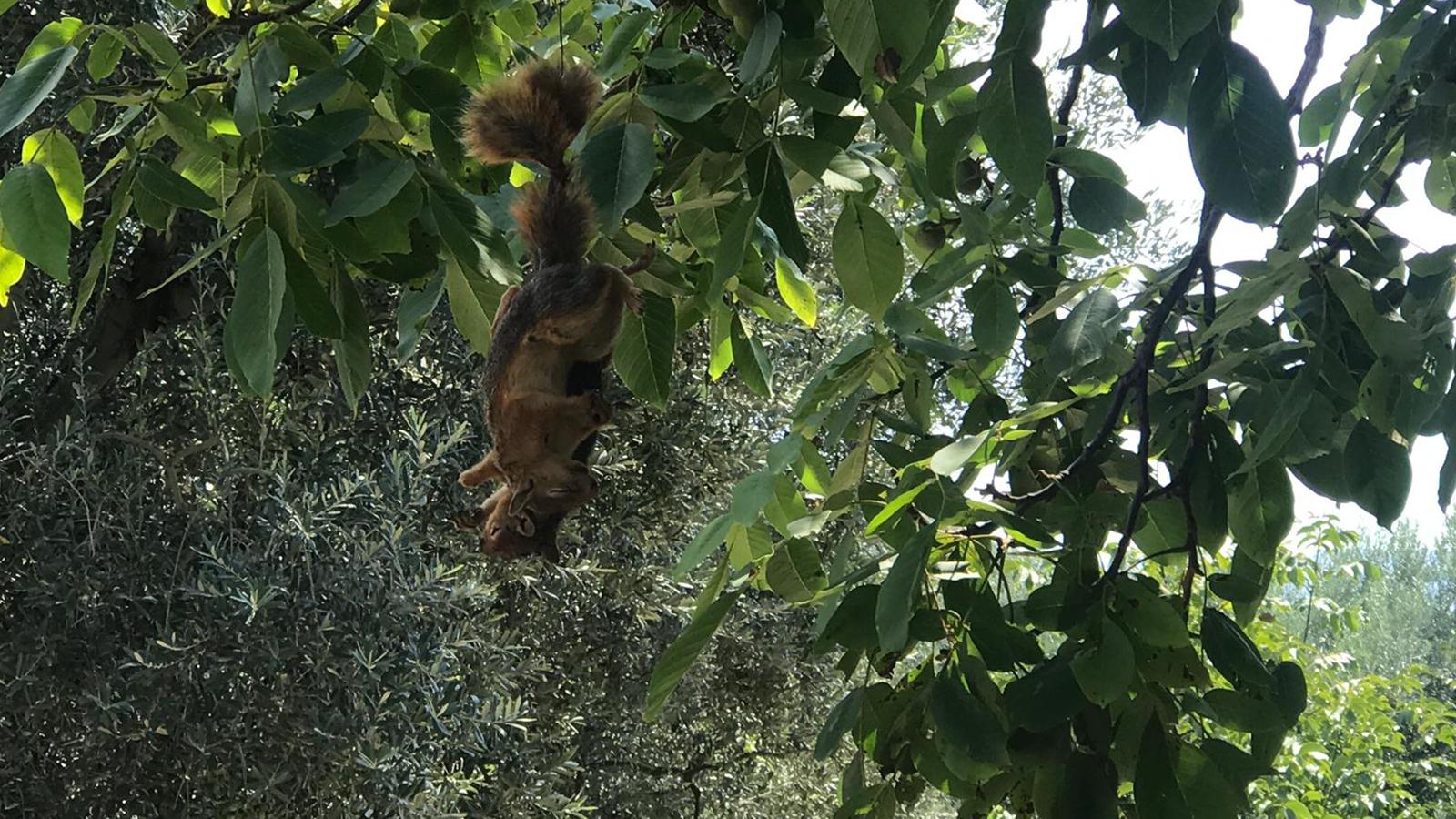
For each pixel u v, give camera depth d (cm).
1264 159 164
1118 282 304
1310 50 241
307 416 619
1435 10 223
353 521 586
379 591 542
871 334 293
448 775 594
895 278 214
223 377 596
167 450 621
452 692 577
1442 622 2423
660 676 225
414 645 545
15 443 559
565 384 179
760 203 204
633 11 267
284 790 548
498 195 222
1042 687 204
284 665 543
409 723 541
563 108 194
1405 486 224
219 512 575
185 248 612
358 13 222
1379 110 219
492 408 180
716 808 761
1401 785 938
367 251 190
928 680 246
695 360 727
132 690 533
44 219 174
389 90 223
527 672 611
